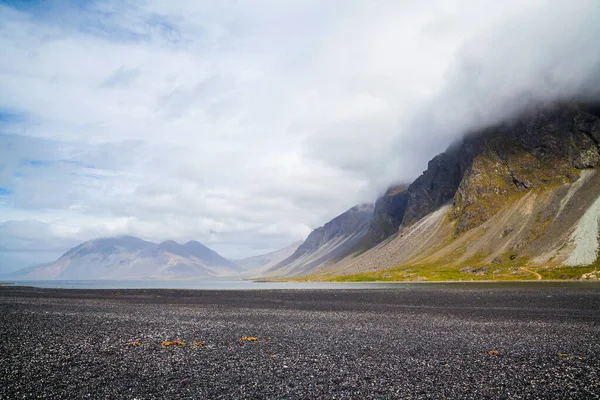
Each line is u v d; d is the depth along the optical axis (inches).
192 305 2974.9
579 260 6574.8
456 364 1096.2
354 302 3147.1
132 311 2498.8
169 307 2800.2
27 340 1434.5
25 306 2810.0
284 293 4581.7
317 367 1069.1
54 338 1478.8
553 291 3627.0
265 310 2573.8
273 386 906.1
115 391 866.1
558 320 1891.0
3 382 925.2
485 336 1509.6
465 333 1583.4
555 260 6958.7
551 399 816.9
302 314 2321.6
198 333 1611.7
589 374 979.9
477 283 6112.2
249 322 1961.1
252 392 864.3
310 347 1331.2
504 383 922.1
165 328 1745.8
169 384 916.6
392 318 2089.1
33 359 1143.6
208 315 2281.0
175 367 1063.6
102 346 1332.4
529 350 1257.4
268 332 1643.7
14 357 1167.0
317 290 5275.6
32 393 849.5
